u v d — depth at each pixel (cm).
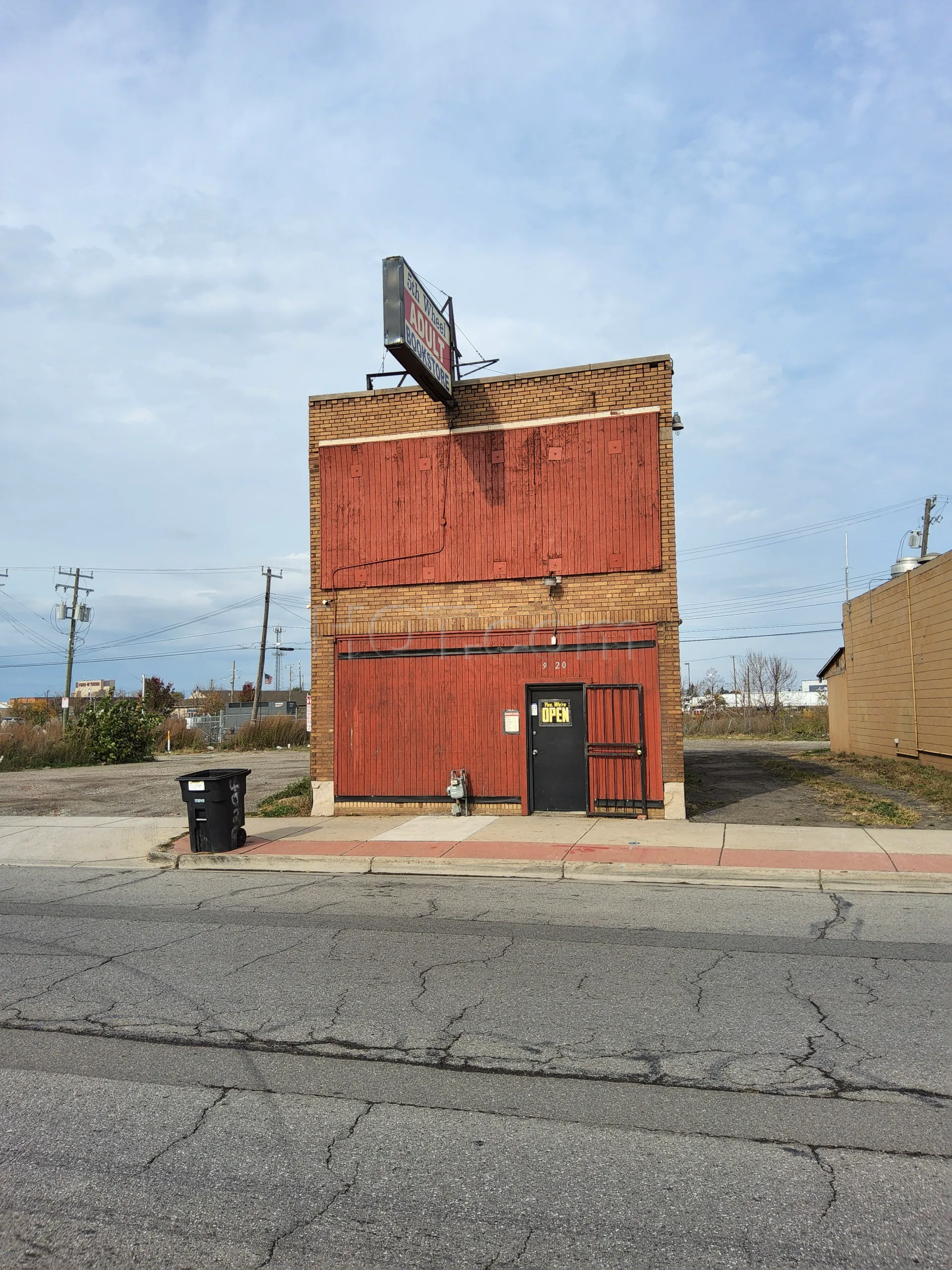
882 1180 380
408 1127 437
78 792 2156
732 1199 368
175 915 909
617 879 1058
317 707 1588
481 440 1536
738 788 1809
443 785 1517
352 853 1190
